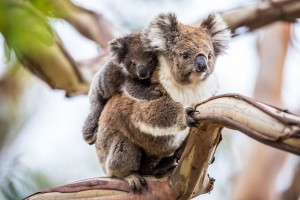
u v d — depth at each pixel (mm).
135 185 7754
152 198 7703
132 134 8602
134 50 9188
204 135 6746
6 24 4508
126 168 8578
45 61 10680
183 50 8523
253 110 5809
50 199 7727
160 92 8555
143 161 8891
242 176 16875
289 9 12125
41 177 14250
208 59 8594
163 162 9000
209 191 7922
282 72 17391
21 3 4688
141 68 8695
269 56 17359
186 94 8555
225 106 6152
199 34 8805
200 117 6484
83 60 12547
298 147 5383
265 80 17188
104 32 13219
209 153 6977
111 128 8844
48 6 4883
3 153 13234
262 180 16516
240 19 12180
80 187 7738
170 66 8609
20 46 4680
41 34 4797
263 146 16844
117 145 8695
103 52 12898
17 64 7852
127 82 8977
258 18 12180
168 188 7684
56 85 11648
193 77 8438
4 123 16203
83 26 13195
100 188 7762
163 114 8297
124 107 8711
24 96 16859
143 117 8398
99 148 9148
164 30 8852
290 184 16438
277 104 16969
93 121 9578
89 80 11984
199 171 7223
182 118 8188
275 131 5516
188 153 7098
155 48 8789
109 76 9336
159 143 8539
